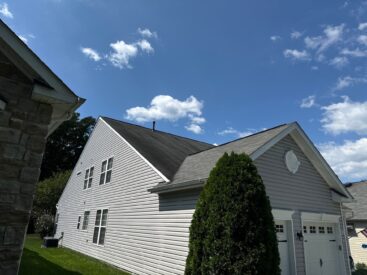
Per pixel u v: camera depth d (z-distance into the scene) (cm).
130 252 1177
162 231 1020
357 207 1967
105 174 1595
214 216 652
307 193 1038
